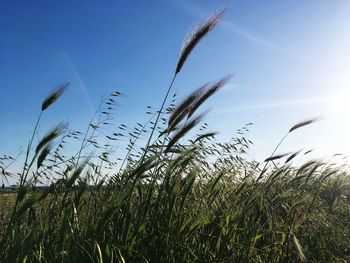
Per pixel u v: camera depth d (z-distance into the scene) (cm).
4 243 49
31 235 50
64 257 50
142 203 62
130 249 56
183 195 62
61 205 57
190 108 61
